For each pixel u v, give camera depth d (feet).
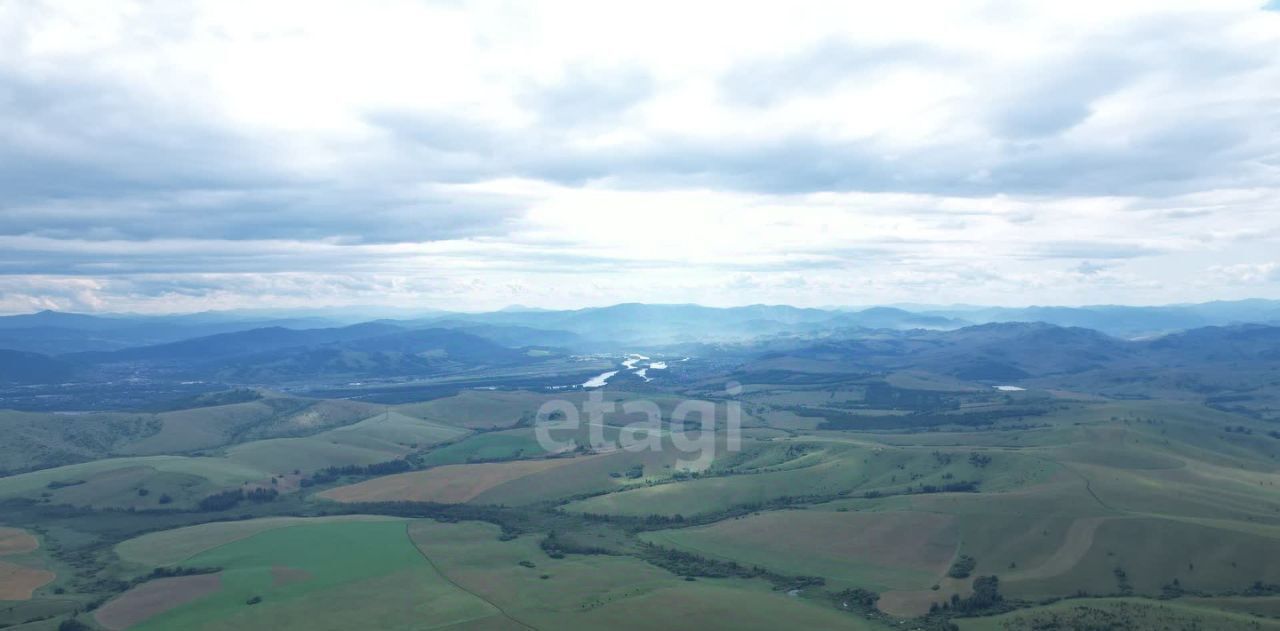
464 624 529.04
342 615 550.36
